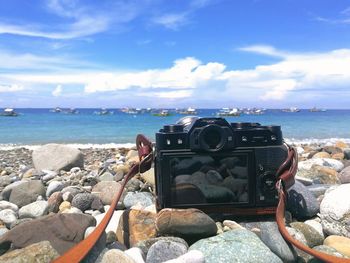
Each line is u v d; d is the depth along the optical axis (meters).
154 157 0.24
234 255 0.19
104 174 0.46
